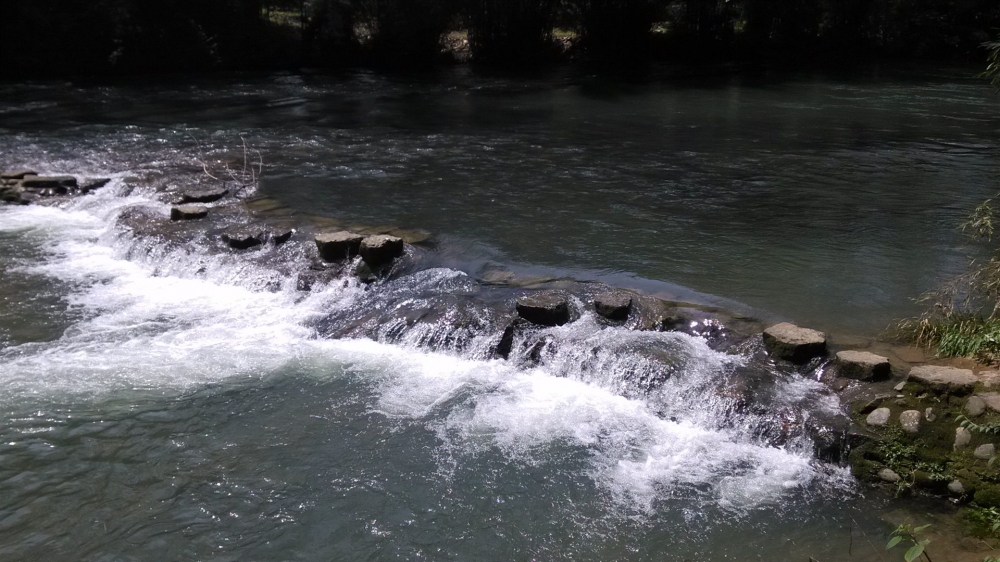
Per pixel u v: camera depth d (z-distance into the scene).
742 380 6.51
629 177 13.05
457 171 13.57
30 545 5.28
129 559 5.17
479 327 7.70
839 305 7.87
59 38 26.53
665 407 6.60
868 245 9.65
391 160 14.45
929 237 9.91
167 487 5.88
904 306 7.83
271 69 29.92
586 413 6.68
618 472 5.98
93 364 7.59
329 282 8.97
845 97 21.97
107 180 13.06
